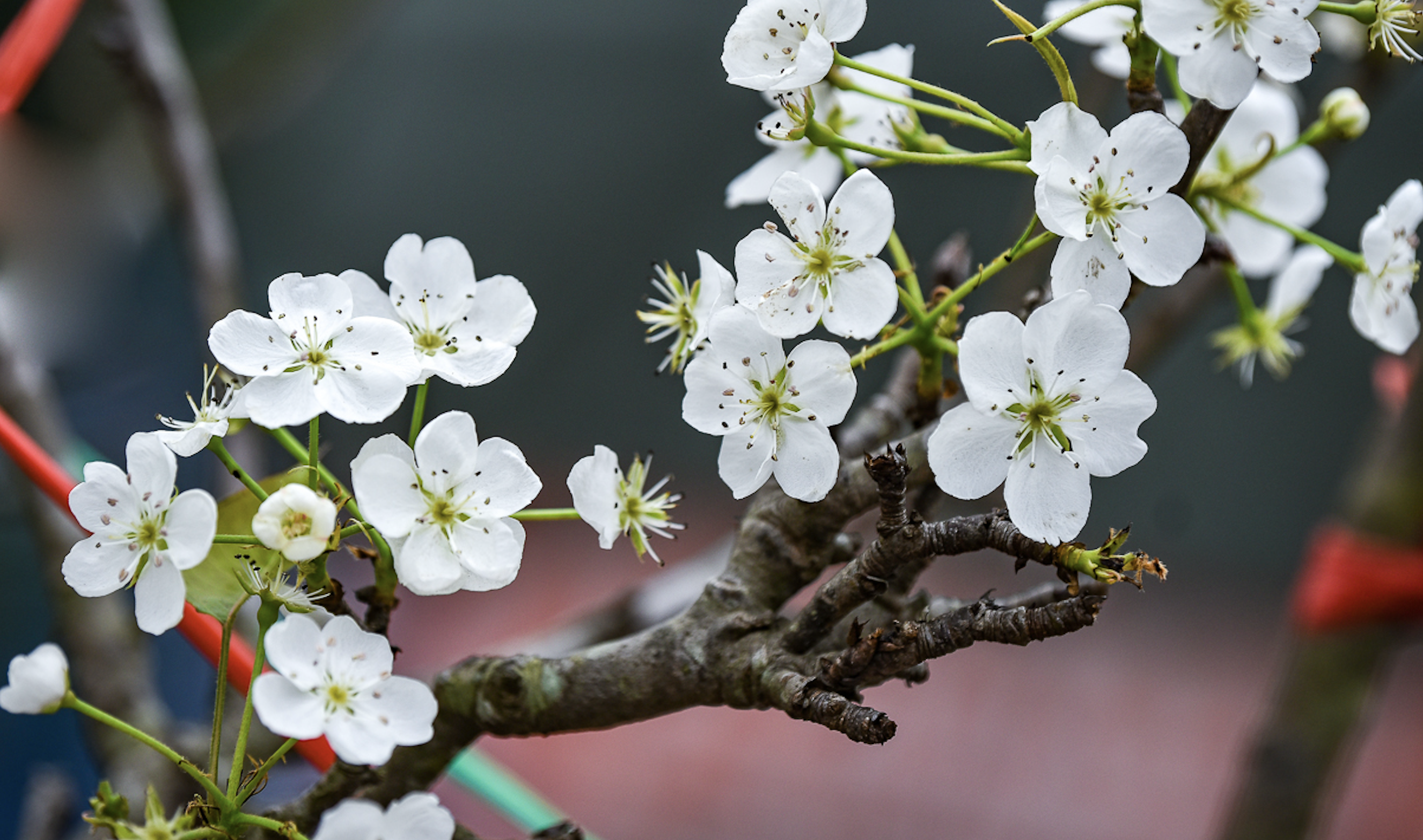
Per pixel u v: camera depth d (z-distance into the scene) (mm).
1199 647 3094
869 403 845
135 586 770
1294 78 777
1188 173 783
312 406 771
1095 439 768
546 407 3365
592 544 3371
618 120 3227
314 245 3131
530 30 3250
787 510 804
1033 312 769
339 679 760
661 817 2752
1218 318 2910
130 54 999
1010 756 2873
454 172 3230
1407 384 1085
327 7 1665
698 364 780
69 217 1326
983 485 769
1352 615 1073
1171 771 2783
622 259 3248
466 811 2115
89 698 918
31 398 938
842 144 796
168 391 1528
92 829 787
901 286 852
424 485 772
